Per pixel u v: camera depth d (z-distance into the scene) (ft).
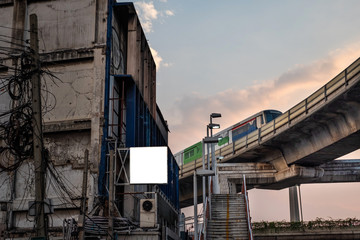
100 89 82.58
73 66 85.30
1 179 80.33
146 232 69.72
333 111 134.51
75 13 88.17
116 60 90.79
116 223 70.79
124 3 91.45
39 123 42.37
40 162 41.91
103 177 77.25
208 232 94.32
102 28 86.33
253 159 191.83
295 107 149.07
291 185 189.16
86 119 81.41
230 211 107.34
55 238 71.82
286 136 159.43
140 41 99.19
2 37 88.89
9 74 85.46
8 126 45.47
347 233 134.00
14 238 76.84
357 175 190.49
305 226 138.10
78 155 80.23
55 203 77.36
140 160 75.77
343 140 140.05
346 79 121.70
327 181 189.37
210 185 116.78
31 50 43.45
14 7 90.43
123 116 89.51
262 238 138.92
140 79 97.09
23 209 78.54
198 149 206.28
